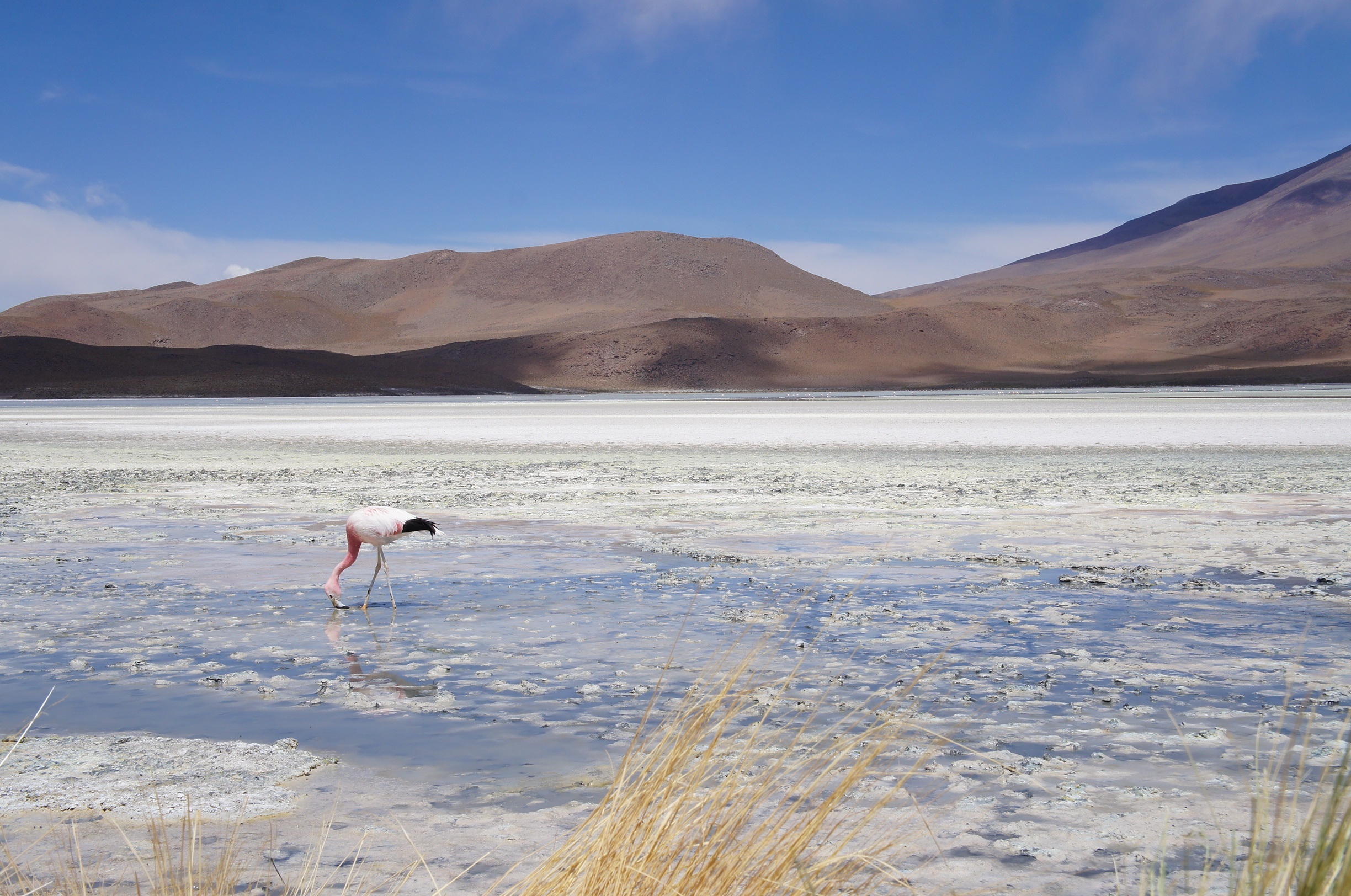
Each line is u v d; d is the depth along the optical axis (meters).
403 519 9.24
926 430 38.59
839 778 4.75
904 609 8.99
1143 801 4.58
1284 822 4.27
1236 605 9.05
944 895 3.61
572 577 10.81
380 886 3.76
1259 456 26.45
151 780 4.94
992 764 5.06
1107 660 7.14
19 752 5.36
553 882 2.73
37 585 10.55
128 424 50.81
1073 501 17.19
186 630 8.50
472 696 6.46
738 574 10.81
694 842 2.74
